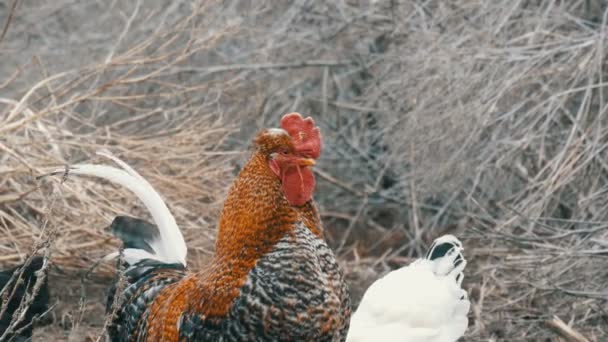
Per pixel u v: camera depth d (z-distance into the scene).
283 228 5.18
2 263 7.96
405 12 11.16
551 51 8.91
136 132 10.28
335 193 11.88
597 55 8.74
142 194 6.11
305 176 5.32
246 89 11.49
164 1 12.00
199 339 5.23
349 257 10.55
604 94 9.30
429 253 7.42
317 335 5.09
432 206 10.61
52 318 7.73
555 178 8.38
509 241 8.41
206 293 5.23
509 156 9.10
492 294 8.59
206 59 11.57
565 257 7.91
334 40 11.95
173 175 9.09
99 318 7.94
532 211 8.59
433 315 6.82
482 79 9.42
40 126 8.43
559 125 9.33
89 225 8.27
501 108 9.39
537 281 7.98
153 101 10.89
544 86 9.00
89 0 12.51
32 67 11.53
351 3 11.99
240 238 5.20
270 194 5.21
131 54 9.30
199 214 9.00
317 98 12.15
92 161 8.58
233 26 10.39
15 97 10.91
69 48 11.84
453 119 9.20
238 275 5.14
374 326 6.81
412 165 9.97
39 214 8.41
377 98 10.84
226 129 9.29
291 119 5.36
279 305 5.03
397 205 11.43
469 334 7.91
